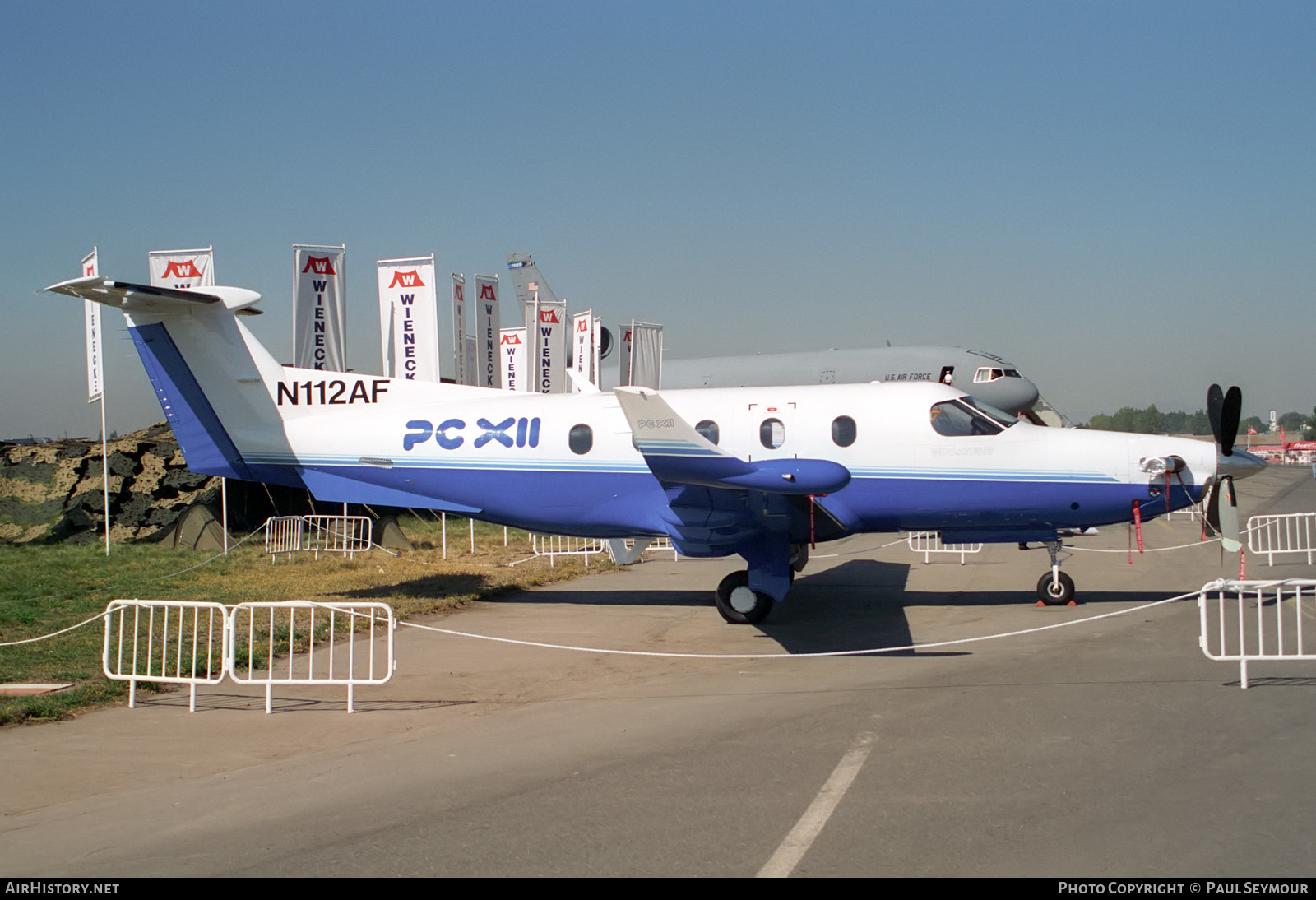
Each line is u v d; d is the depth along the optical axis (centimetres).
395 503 1342
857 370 3459
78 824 529
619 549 1344
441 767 619
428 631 1120
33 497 2127
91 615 1199
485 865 459
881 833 484
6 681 859
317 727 723
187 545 1955
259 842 496
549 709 766
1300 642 759
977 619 1153
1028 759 597
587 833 496
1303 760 582
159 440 2230
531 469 1295
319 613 1220
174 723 738
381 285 1964
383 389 1360
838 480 1013
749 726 696
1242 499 3484
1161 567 1662
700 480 1065
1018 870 436
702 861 455
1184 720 676
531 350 2542
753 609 1154
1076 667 861
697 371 3725
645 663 939
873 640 1041
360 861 468
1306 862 439
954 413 1233
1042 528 1254
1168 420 15075
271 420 1357
